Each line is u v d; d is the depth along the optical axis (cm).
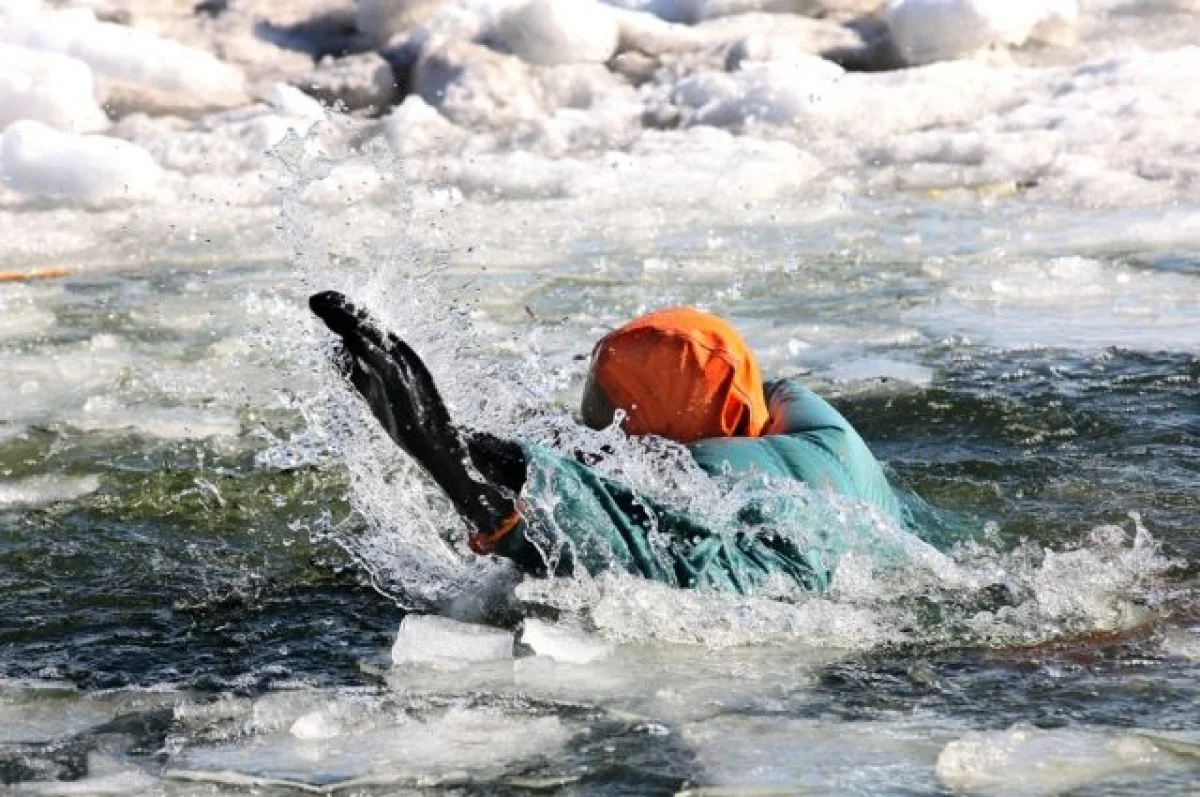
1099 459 1872
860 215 3316
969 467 1859
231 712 1309
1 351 2516
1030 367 2225
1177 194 3288
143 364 2419
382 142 1570
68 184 3538
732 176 3569
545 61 4200
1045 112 3775
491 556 1467
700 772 1167
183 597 1569
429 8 4316
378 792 1156
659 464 1458
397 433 1358
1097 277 2753
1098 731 1220
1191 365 2198
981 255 2947
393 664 1394
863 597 1475
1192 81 3862
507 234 3231
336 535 1723
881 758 1183
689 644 1401
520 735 1238
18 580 1611
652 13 4497
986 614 1452
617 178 3584
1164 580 1539
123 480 1889
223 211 3466
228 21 4319
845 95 3934
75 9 4162
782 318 2591
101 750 1245
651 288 2803
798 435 1543
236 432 2089
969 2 4119
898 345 2394
